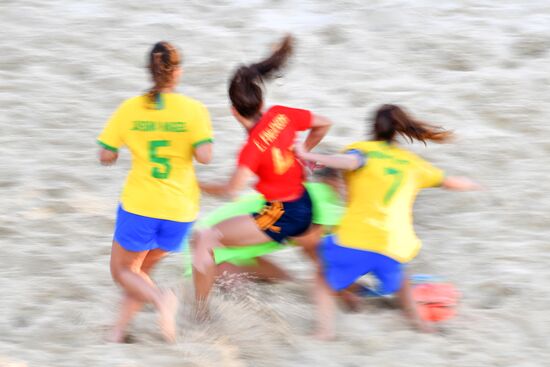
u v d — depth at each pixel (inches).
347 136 1135.0
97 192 1023.0
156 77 744.3
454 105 1216.8
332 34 1387.8
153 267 840.9
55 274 869.2
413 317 800.3
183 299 837.8
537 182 1049.5
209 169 1065.5
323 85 1266.0
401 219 792.3
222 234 792.9
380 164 794.2
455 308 831.7
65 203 994.1
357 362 745.6
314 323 809.5
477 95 1238.3
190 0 1487.5
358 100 1227.9
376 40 1376.7
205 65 1291.8
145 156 747.4
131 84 1245.7
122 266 768.3
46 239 926.4
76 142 1115.9
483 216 990.4
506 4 1494.8
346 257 782.5
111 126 753.6
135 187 752.3
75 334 776.3
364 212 787.4
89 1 1473.9
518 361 752.3
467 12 1461.6
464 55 1337.4
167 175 748.0
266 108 1182.3
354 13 1448.1
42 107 1181.7
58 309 812.6
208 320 802.8
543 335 788.6
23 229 941.8
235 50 1337.4
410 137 817.5
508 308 831.7
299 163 799.1
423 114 1189.7
